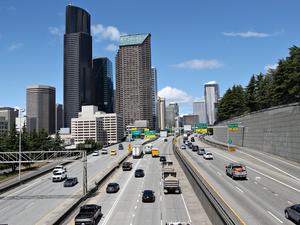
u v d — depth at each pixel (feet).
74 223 107.34
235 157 271.49
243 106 456.45
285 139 234.79
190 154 322.55
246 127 340.39
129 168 239.09
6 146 274.16
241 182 160.66
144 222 105.81
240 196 127.34
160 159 287.69
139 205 131.03
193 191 155.43
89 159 340.18
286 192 134.62
